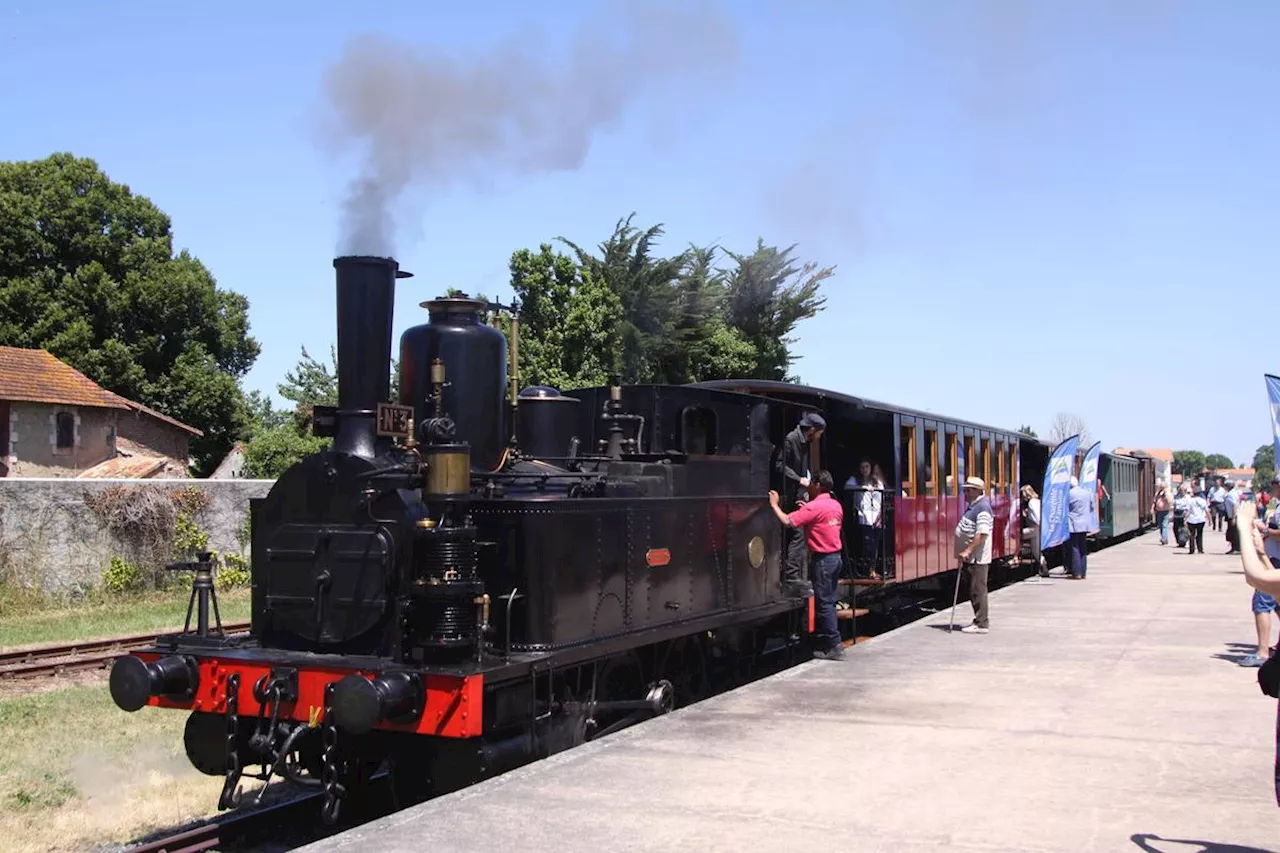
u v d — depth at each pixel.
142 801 8.16
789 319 40.34
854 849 4.94
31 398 30.09
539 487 7.78
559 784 6.00
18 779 8.46
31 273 36.88
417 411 7.73
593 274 31.69
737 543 9.94
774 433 11.34
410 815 5.45
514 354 8.29
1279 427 10.18
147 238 39.78
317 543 7.32
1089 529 19.08
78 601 18.33
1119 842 5.02
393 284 7.82
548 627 7.27
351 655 7.18
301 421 33.34
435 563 6.70
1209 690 8.58
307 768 7.41
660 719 7.57
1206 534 37.44
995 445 20.75
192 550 20.17
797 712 7.80
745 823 5.31
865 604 14.35
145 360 38.38
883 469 14.44
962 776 6.13
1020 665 9.77
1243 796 5.74
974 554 11.98
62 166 38.19
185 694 7.20
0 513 17.53
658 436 9.48
